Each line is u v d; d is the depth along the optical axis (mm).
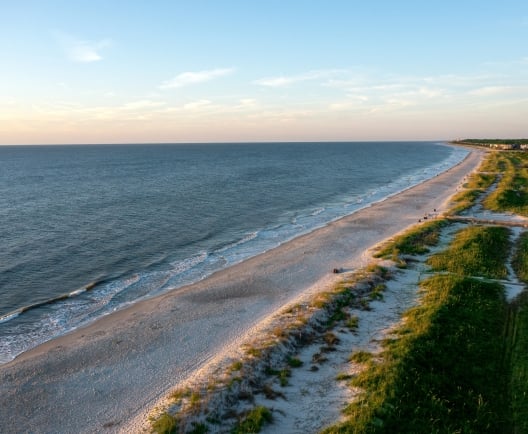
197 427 14273
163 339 21797
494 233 37938
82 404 16594
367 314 23031
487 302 23531
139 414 15805
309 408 15430
